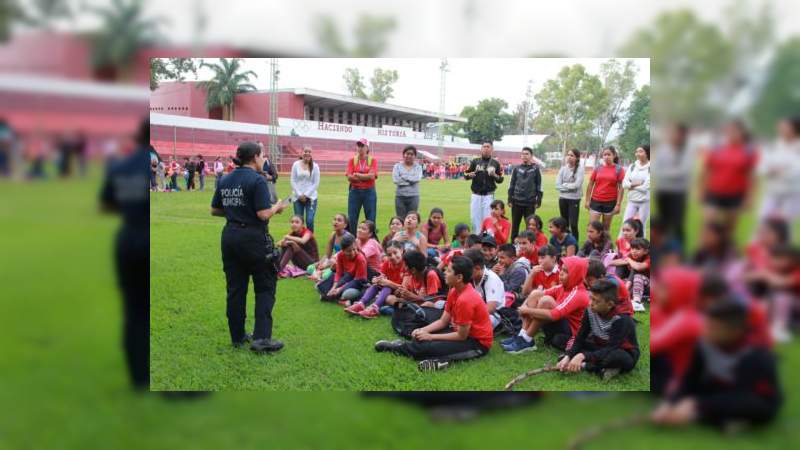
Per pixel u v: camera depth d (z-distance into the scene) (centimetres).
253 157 381
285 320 448
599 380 350
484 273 425
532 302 402
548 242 562
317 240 752
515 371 363
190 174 1520
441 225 636
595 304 352
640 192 596
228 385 341
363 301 462
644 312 466
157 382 342
